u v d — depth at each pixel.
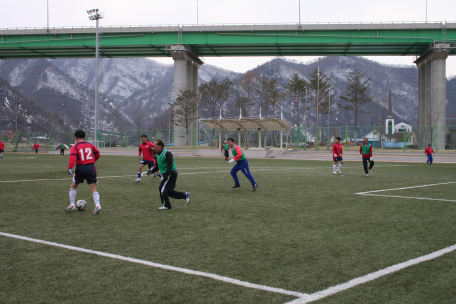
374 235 5.29
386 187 11.12
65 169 17.95
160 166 7.43
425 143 37.22
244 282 3.52
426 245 4.77
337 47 55.16
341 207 7.62
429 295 3.25
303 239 5.07
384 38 50.34
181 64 53.47
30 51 59.62
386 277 3.66
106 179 13.32
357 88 61.88
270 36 51.75
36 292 3.30
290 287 3.41
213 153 38.28
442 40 48.81
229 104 99.12
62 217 6.52
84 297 3.20
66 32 53.47
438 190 10.43
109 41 53.56
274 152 37.72
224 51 58.81
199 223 6.08
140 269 3.87
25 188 10.52
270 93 64.12
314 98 64.38
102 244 4.79
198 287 3.41
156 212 7.04
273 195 9.35
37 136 51.66
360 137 46.69
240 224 6.02
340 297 3.20
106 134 51.69
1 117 113.00
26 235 5.24
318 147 47.47
